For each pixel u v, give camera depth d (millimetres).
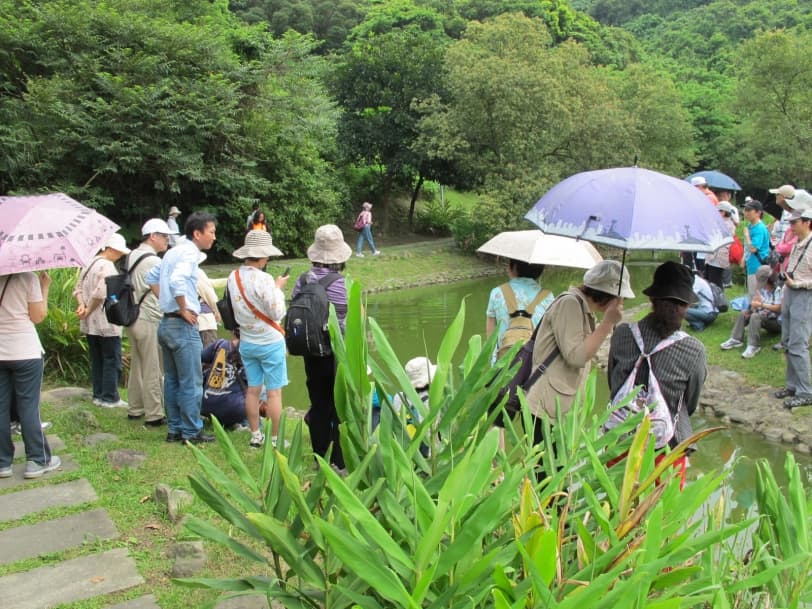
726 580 1951
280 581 1824
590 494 1775
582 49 22328
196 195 17609
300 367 9352
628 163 21719
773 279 7637
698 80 42406
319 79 23828
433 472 1908
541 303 4098
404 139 24344
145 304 4938
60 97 14734
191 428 4648
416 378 4148
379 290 17406
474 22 22062
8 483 4000
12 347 3922
